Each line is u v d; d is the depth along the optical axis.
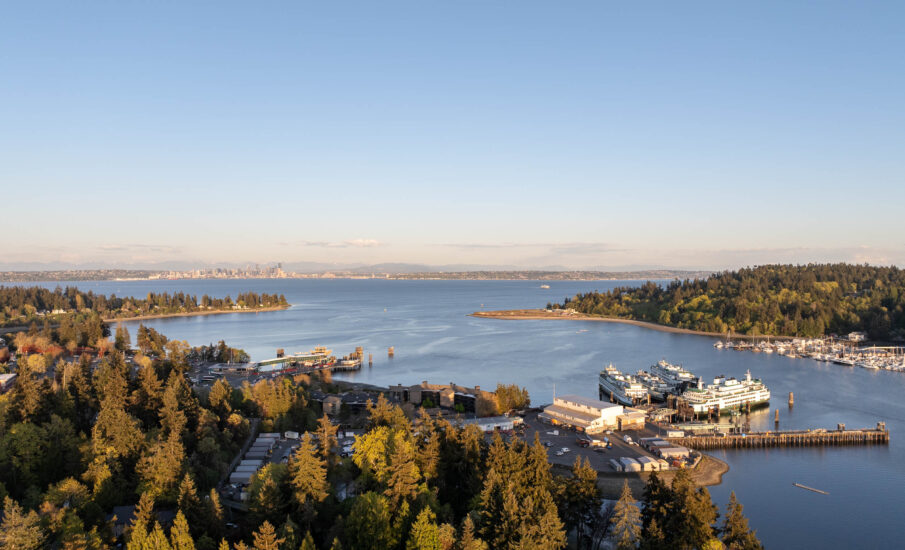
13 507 83.38
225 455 140.25
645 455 170.12
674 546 95.31
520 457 115.06
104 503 106.56
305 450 104.69
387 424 145.50
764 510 141.88
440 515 105.31
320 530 100.12
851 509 142.50
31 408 143.00
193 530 94.00
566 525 109.56
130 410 161.88
